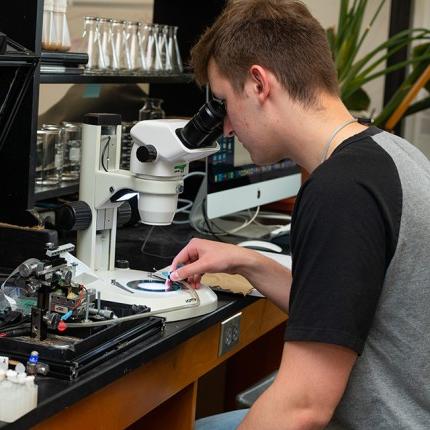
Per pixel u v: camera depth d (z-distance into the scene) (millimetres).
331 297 1435
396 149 1567
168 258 2662
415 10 4500
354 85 3980
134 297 2053
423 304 1517
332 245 1442
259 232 3168
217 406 3281
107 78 2771
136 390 1901
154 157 2119
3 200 2408
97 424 1775
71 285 1835
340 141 1629
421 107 4176
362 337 1454
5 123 2334
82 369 1669
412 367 1542
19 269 1767
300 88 1667
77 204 2230
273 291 2096
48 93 3135
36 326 1752
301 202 1503
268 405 1494
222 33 1750
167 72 3145
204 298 2139
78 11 3219
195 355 2141
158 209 2189
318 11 4461
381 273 1474
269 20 1695
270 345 3156
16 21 2305
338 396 1487
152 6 3547
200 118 2072
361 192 1460
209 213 2975
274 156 1760
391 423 1558
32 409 1515
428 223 1504
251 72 1697
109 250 2303
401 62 4363
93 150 2229
